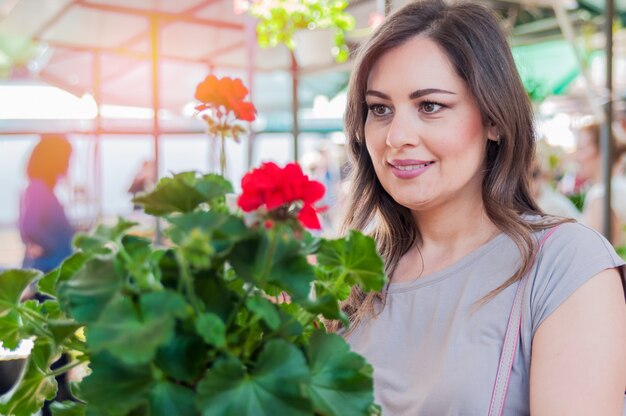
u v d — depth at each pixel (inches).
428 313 51.6
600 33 173.2
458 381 46.6
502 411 46.0
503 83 50.6
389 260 56.7
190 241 26.3
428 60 49.6
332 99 237.1
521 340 47.3
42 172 142.8
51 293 35.2
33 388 35.7
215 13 140.3
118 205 539.2
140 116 267.7
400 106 50.5
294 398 26.8
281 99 237.9
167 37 156.7
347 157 61.0
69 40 161.8
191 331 27.8
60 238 144.3
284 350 27.4
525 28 170.6
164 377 27.9
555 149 251.6
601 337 44.3
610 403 43.6
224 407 26.1
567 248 47.7
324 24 133.6
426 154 50.3
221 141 37.1
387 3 69.0
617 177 148.9
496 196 52.2
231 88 36.3
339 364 30.1
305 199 30.0
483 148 52.4
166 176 33.5
